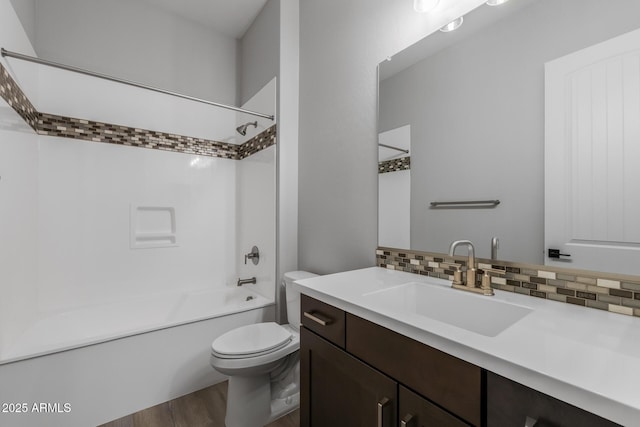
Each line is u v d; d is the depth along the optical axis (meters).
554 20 0.92
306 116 2.10
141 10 2.37
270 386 1.66
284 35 2.14
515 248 1.01
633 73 0.78
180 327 1.78
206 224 2.60
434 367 0.67
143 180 2.32
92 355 1.51
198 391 1.82
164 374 1.72
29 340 1.53
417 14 1.33
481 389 0.59
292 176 2.18
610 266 0.81
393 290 1.08
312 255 2.02
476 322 0.96
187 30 2.58
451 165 1.20
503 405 0.56
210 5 2.41
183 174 2.50
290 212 2.17
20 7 1.64
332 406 0.99
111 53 2.24
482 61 1.10
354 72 1.66
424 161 1.30
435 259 1.25
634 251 0.77
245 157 2.62
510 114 1.02
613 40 0.81
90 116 2.12
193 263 2.54
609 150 0.81
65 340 1.53
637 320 0.74
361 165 1.61
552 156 0.92
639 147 0.76
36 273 1.88
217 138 2.68
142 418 1.58
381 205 1.49
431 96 1.27
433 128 1.26
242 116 2.71
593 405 0.44
